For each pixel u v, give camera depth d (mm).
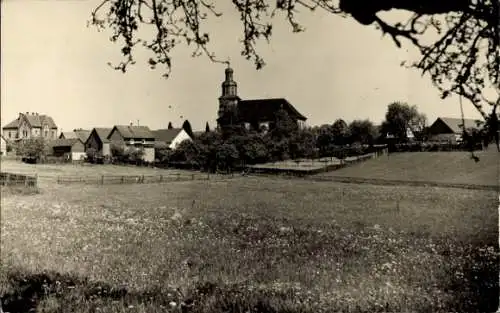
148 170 70312
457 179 41781
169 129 116062
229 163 68875
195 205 29750
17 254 11281
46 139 96250
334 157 68000
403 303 7219
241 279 9312
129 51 5082
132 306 6770
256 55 5125
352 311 6766
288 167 62969
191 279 9164
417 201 31250
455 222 21375
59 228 16906
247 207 28750
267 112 86000
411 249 13570
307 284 8891
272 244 14383
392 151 60562
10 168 66812
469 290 7996
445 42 3760
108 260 11008
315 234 17266
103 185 47062
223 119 85438
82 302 7215
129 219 20984
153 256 11820
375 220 22734
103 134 99312
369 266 10734
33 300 7316
